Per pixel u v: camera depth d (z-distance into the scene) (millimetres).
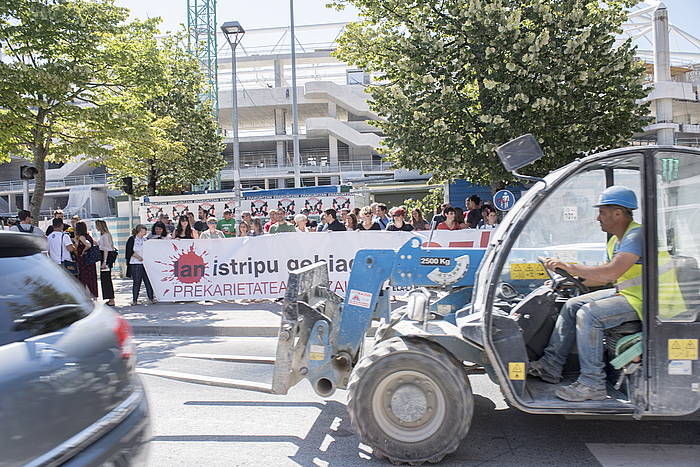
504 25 13203
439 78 14586
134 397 2771
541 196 3861
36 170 15305
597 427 4453
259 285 10586
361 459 3941
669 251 3650
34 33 13555
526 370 3801
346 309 4656
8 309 2430
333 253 10266
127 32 15867
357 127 53156
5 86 12977
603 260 4812
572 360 4145
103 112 14773
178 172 28828
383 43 15492
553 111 13414
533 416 4711
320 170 50281
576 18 13289
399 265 4648
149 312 10148
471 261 4594
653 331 3631
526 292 5000
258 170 51312
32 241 2908
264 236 10539
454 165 14641
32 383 2143
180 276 10797
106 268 11219
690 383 3613
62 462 2189
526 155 4195
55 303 2682
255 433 4473
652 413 3639
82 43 14227
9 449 1979
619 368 3760
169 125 21141
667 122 33969
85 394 2395
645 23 41938
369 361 3838
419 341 3945
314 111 56969
